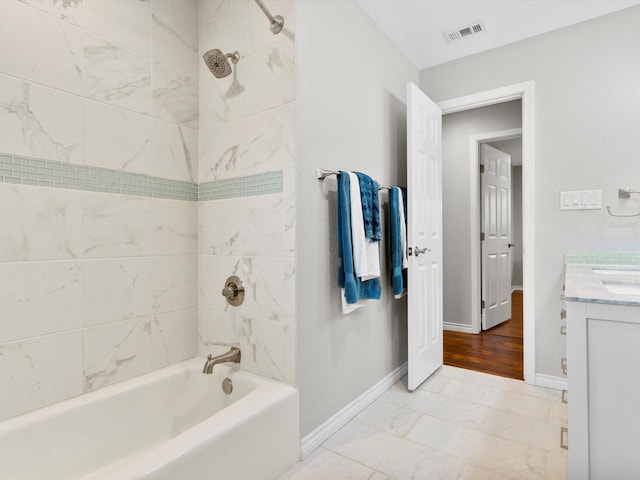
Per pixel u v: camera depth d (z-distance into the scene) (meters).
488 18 2.27
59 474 1.41
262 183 1.77
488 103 2.69
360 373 2.14
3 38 1.32
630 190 2.14
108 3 1.64
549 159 2.38
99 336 1.62
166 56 1.88
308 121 1.73
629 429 1.16
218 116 1.96
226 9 1.92
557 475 1.52
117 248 1.68
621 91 2.18
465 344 3.39
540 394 2.30
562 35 2.36
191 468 1.16
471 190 3.80
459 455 1.67
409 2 2.11
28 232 1.39
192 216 2.03
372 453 1.70
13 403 1.35
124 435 1.62
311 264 1.75
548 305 2.39
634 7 2.15
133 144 1.74
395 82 2.57
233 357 1.84
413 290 2.34
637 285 1.67
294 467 1.60
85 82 1.56
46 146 1.44
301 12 1.69
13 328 1.35
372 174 2.28
